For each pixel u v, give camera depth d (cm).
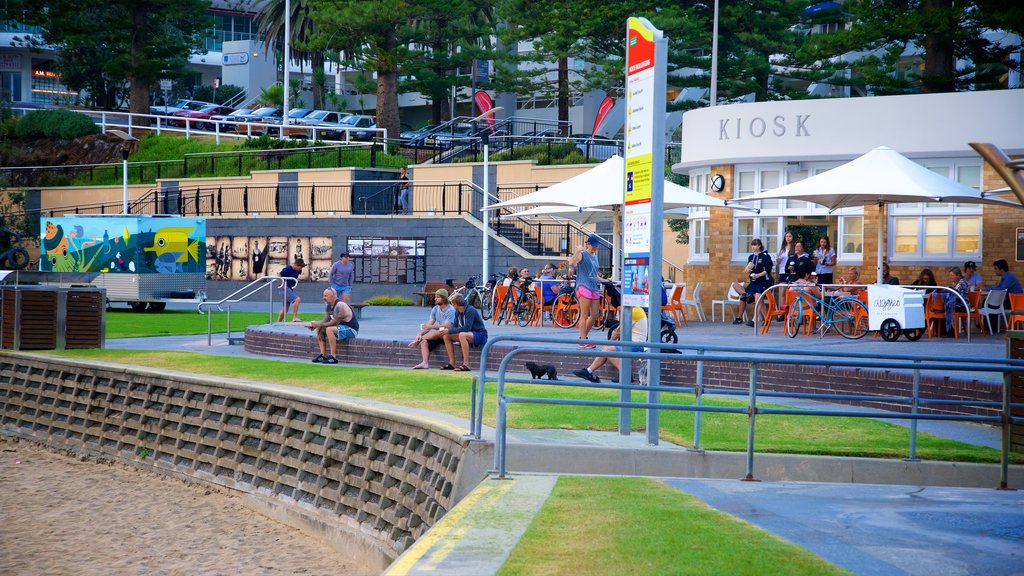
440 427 1161
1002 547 726
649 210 1077
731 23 4531
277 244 4369
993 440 1203
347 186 4338
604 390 1502
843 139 2450
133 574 1268
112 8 6250
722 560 654
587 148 4372
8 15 6125
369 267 4159
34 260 5288
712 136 2595
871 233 2422
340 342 2016
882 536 757
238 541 1415
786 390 1552
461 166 4188
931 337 1958
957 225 2347
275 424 1595
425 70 5775
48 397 2142
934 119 2373
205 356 2109
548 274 2670
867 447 1126
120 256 3566
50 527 1480
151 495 1678
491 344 1029
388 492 1286
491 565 643
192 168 5197
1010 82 4350
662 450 1050
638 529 739
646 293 1089
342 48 5388
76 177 5631
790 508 860
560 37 4747
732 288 2419
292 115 6191
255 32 10262
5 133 6091
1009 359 1027
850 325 2061
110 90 7962
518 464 1042
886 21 3616
